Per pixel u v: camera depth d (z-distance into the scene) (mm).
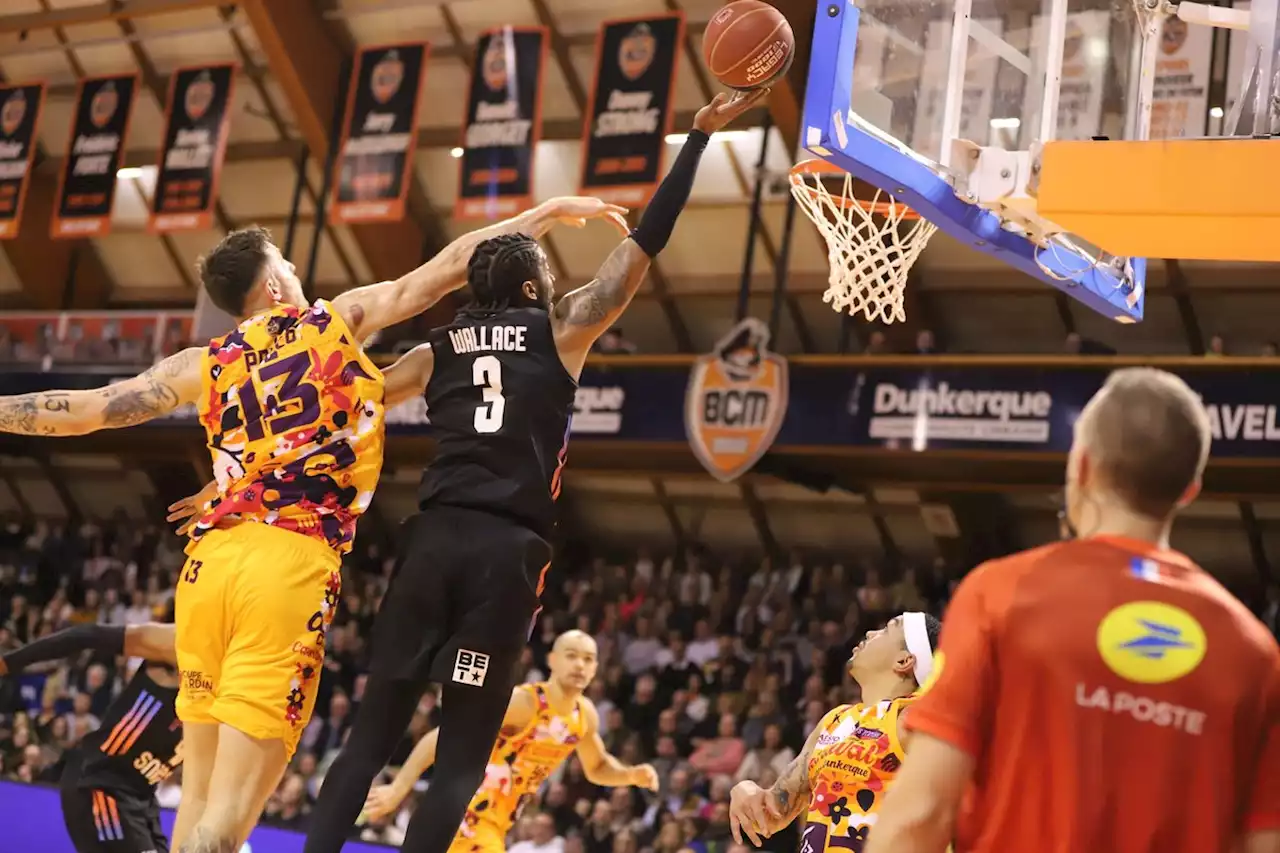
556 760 6652
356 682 16359
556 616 17047
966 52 5172
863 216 6012
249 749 3061
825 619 15992
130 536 21484
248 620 3121
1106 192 4391
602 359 16109
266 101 20203
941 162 5059
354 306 3447
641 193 16219
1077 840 2023
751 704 14211
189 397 3418
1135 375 2221
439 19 18484
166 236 22203
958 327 18781
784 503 19781
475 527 3230
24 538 22125
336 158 18969
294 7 18250
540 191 19703
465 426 3314
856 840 3863
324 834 3021
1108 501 2184
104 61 20844
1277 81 4559
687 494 20438
